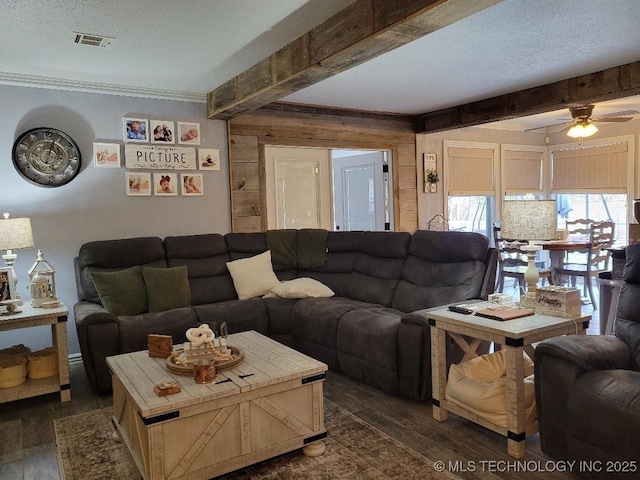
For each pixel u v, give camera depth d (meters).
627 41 3.47
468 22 3.05
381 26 2.46
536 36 3.33
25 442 2.66
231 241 4.59
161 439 2.04
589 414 1.95
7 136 3.84
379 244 4.20
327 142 5.64
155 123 4.49
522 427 2.32
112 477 2.28
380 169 6.26
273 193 5.35
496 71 4.20
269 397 2.30
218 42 3.23
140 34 3.05
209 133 4.80
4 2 2.54
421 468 2.27
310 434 2.41
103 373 3.26
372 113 5.99
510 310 2.64
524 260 5.62
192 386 2.22
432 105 5.67
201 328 2.52
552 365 2.16
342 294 4.36
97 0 2.55
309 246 4.64
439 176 6.69
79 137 4.15
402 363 3.04
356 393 3.22
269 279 4.36
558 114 6.48
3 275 3.42
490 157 7.22
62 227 4.08
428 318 2.78
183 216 4.68
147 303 3.84
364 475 2.23
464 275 3.47
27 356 3.40
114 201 4.32
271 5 2.67
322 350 3.73
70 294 4.12
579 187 7.39
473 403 2.50
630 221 6.71
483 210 7.42
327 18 2.87
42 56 3.43
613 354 2.19
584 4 2.81
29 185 3.94
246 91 3.88
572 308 2.55
